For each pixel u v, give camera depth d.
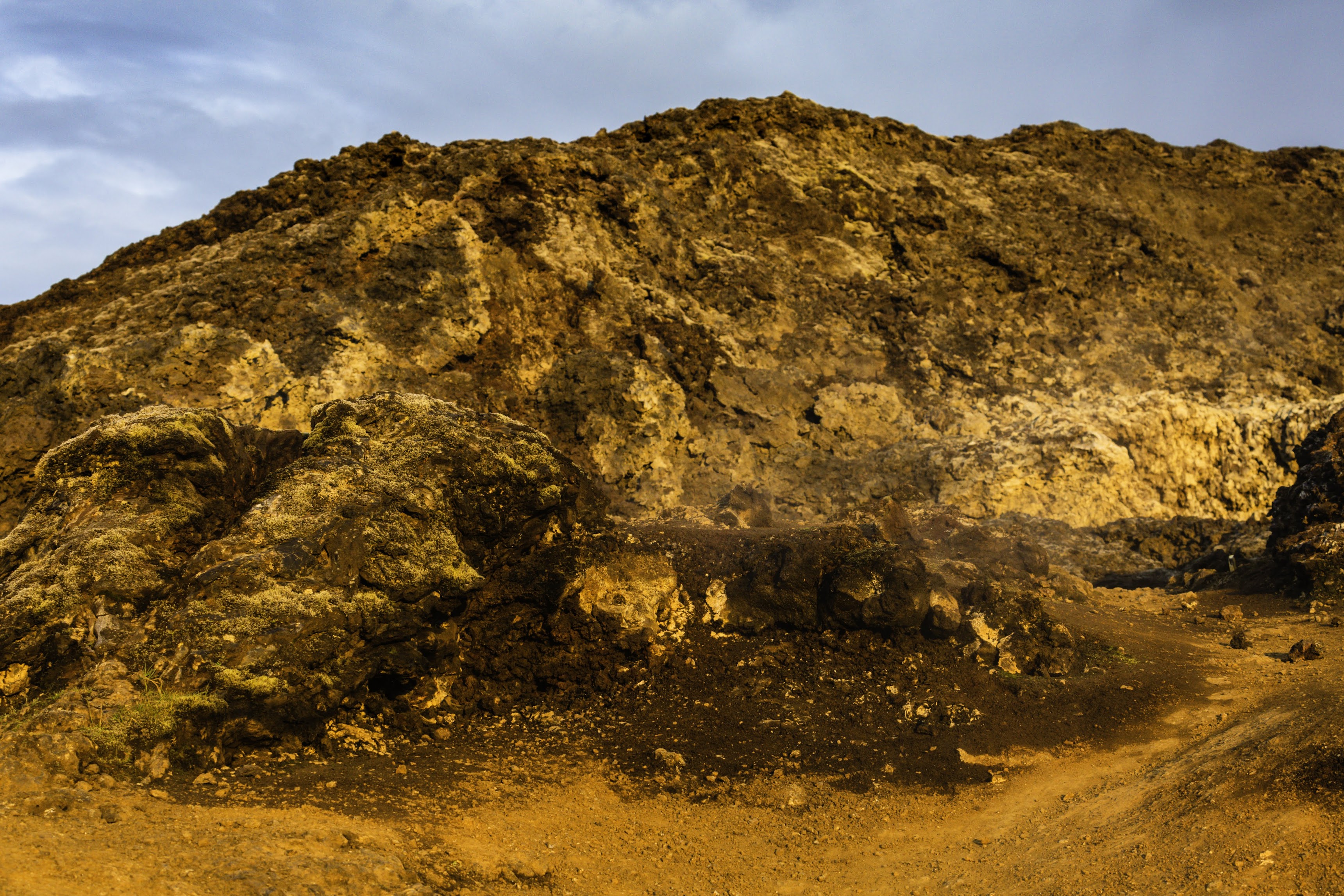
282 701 9.74
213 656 9.70
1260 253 44.69
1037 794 10.10
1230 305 39.81
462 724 11.74
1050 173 44.59
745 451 28.50
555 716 12.05
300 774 9.22
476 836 8.45
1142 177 46.94
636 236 31.97
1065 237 40.50
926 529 20.56
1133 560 24.55
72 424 22.38
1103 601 18.27
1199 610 17.39
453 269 27.77
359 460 12.51
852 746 11.24
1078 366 34.75
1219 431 31.22
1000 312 36.28
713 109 39.25
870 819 9.69
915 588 13.48
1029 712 12.09
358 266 28.41
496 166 30.73
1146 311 38.22
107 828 6.87
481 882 7.52
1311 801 7.80
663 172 35.91
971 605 14.10
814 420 30.47
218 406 23.17
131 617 10.52
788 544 14.15
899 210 38.31
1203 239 44.75
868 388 31.28
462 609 12.54
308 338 25.36
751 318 32.50
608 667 12.92
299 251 28.33
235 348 24.25
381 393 13.81
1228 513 29.98
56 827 6.67
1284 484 30.25
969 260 37.59
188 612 10.12
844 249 36.38
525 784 10.02
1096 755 11.06
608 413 26.56
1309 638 14.66
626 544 14.15
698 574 14.48
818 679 12.79
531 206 30.31
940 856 8.83
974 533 19.59
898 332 34.16
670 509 21.08
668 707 12.17
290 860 6.66
